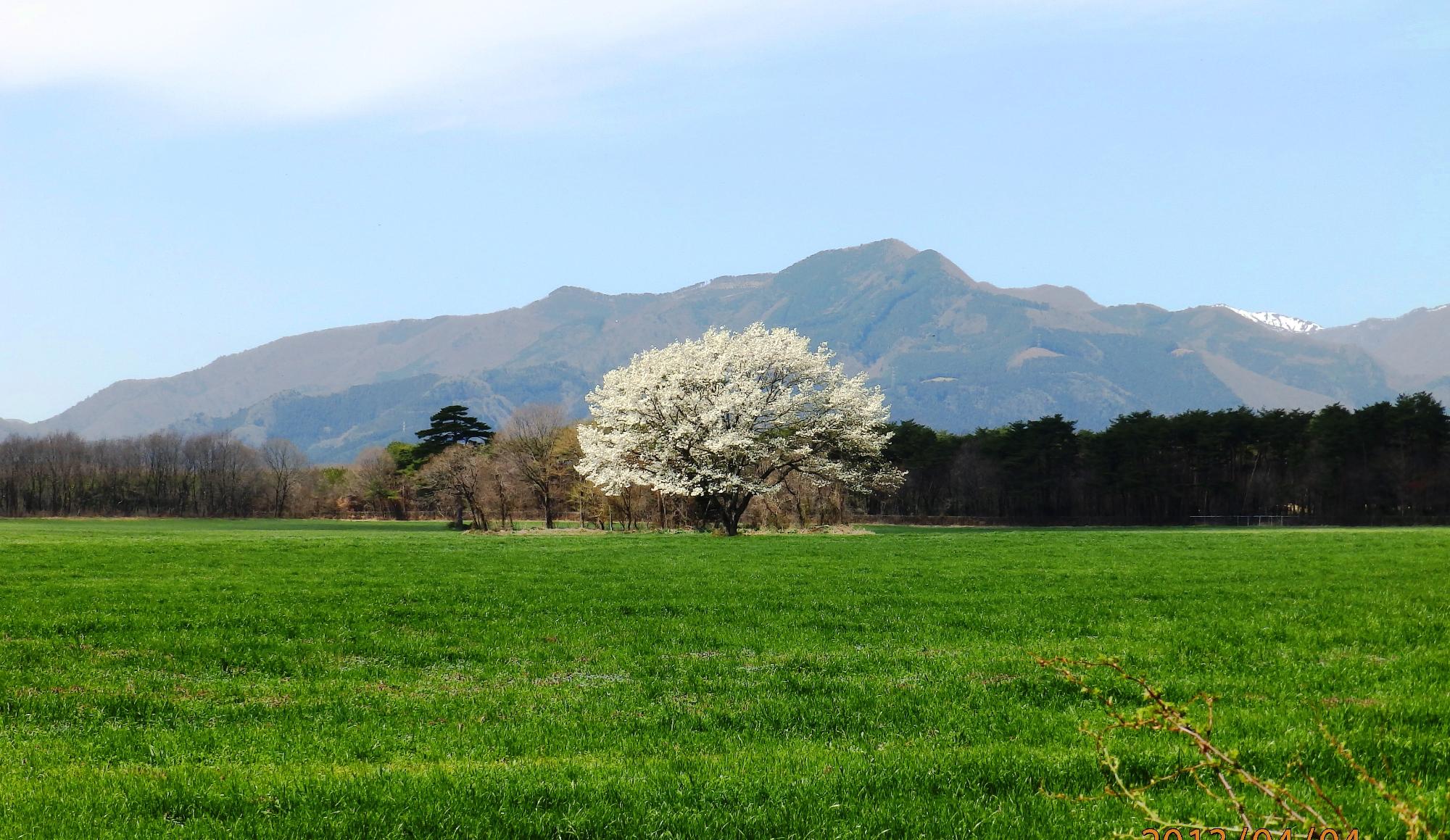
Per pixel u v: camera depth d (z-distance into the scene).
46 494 173.00
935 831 9.15
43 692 15.72
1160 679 15.92
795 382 68.38
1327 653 18.34
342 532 90.62
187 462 182.88
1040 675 16.23
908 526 99.00
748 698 15.22
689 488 66.56
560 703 14.95
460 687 16.38
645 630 22.12
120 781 10.67
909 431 130.62
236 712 14.58
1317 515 112.62
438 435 132.12
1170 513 120.12
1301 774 10.46
